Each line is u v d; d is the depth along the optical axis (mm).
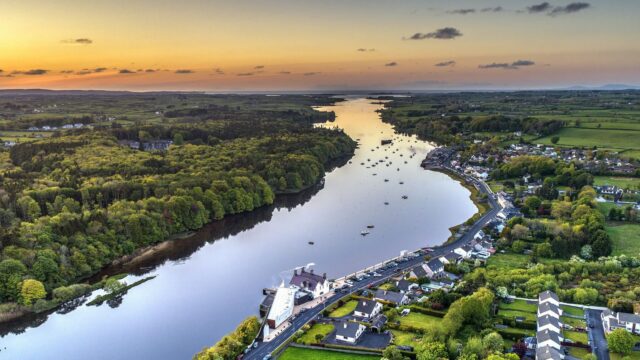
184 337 186875
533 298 194625
